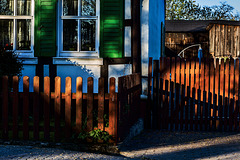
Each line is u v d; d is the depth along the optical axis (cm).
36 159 490
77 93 579
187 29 3020
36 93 592
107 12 830
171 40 3003
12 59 722
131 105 705
